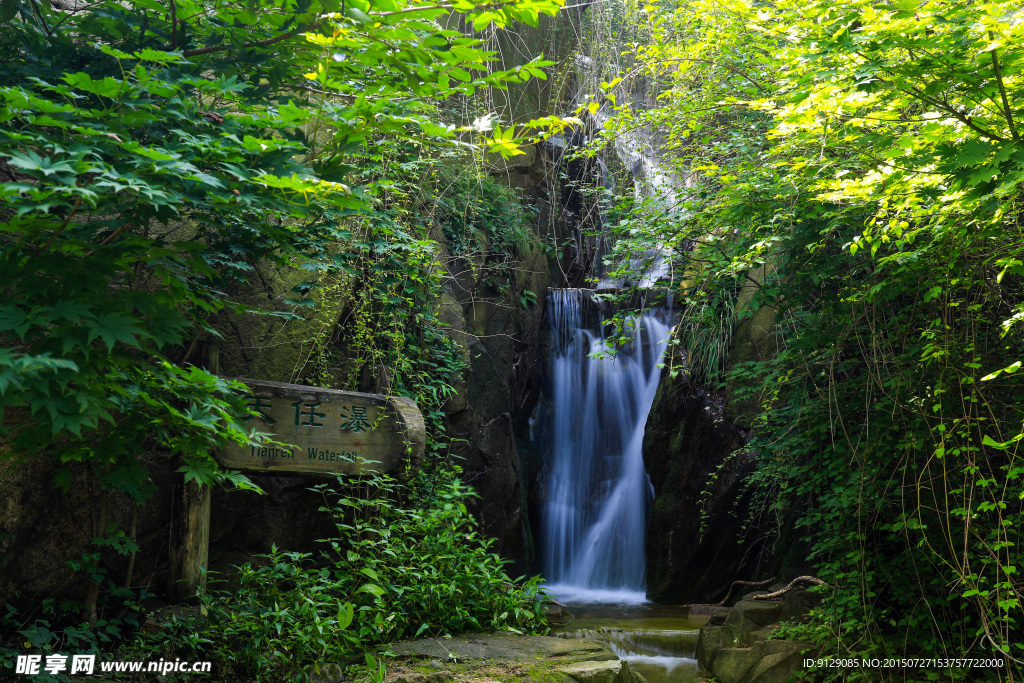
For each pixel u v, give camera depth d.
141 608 4.21
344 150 3.10
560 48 9.32
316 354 5.59
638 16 8.67
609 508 9.28
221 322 5.27
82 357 2.79
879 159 4.05
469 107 7.95
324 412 4.71
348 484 4.91
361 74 3.37
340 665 4.01
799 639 5.30
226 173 3.05
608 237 8.94
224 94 3.12
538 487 9.17
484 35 8.72
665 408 8.66
